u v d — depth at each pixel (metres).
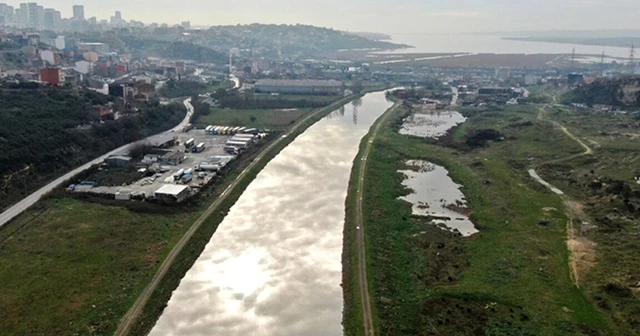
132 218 85.38
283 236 83.56
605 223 84.69
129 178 106.12
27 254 71.25
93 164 113.56
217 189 102.81
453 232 84.50
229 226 87.12
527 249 75.62
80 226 81.31
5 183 94.44
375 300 61.56
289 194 104.69
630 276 65.38
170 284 66.38
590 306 59.97
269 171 121.38
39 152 109.12
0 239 75.50
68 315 57.59
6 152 101.69
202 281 68.50
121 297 61.69
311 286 67.81
